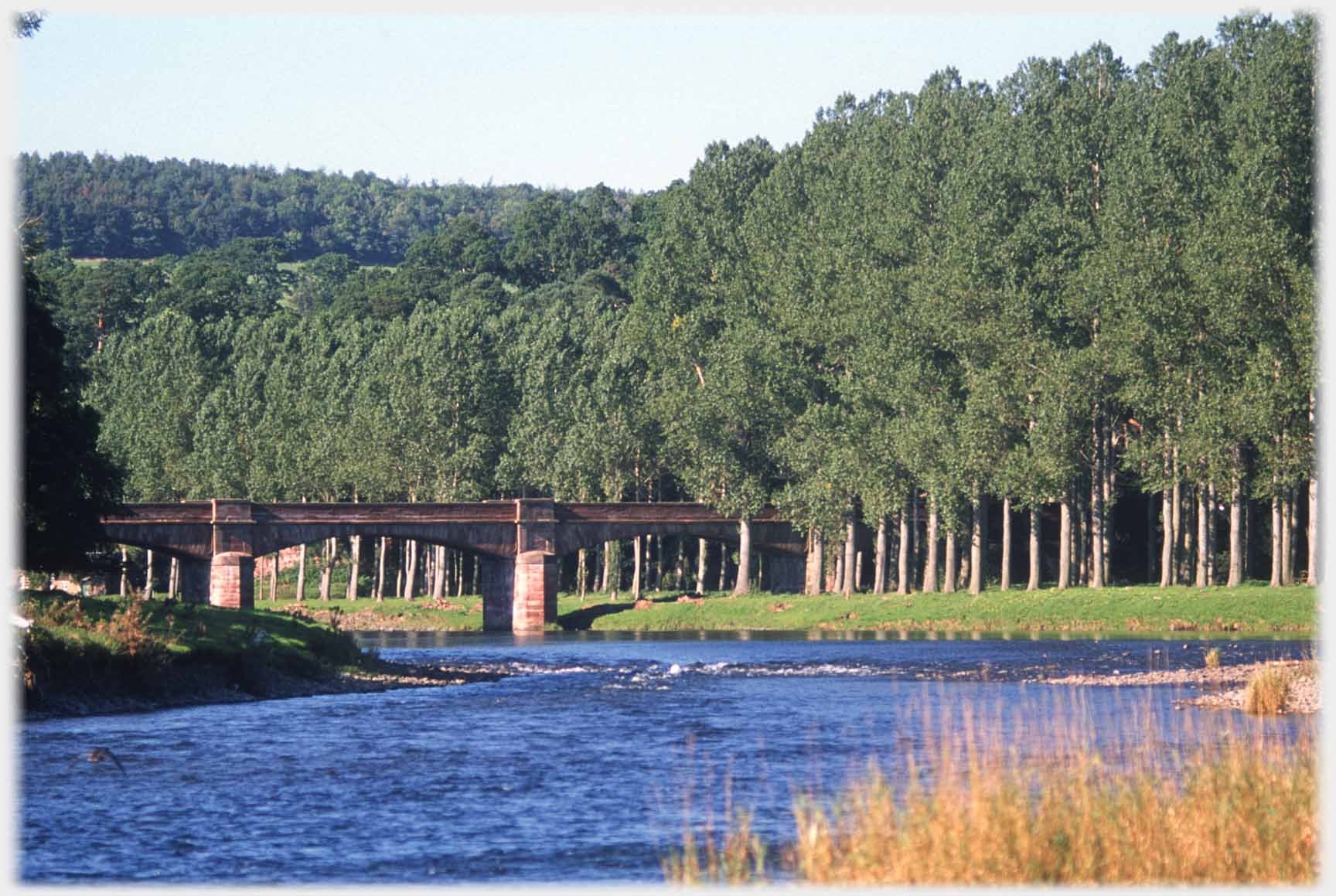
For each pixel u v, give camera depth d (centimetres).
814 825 5797
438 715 11831
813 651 19738
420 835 7044
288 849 6775
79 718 11569
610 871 6288
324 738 10375
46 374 15462
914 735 10062
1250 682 11138
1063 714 11000
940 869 5362
